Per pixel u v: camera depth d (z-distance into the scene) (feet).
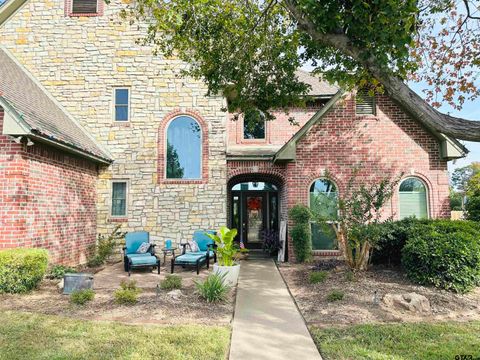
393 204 38.93
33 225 28.73
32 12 44.65
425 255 25.26
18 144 27.25
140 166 42.96
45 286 26.63
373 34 18.58
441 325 18.86
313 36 21.21
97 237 41.68
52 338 16.66
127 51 44.24
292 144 39.06
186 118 44.01
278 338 17.60
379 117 39.96
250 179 52.85
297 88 31.91
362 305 22.20
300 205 38.86
